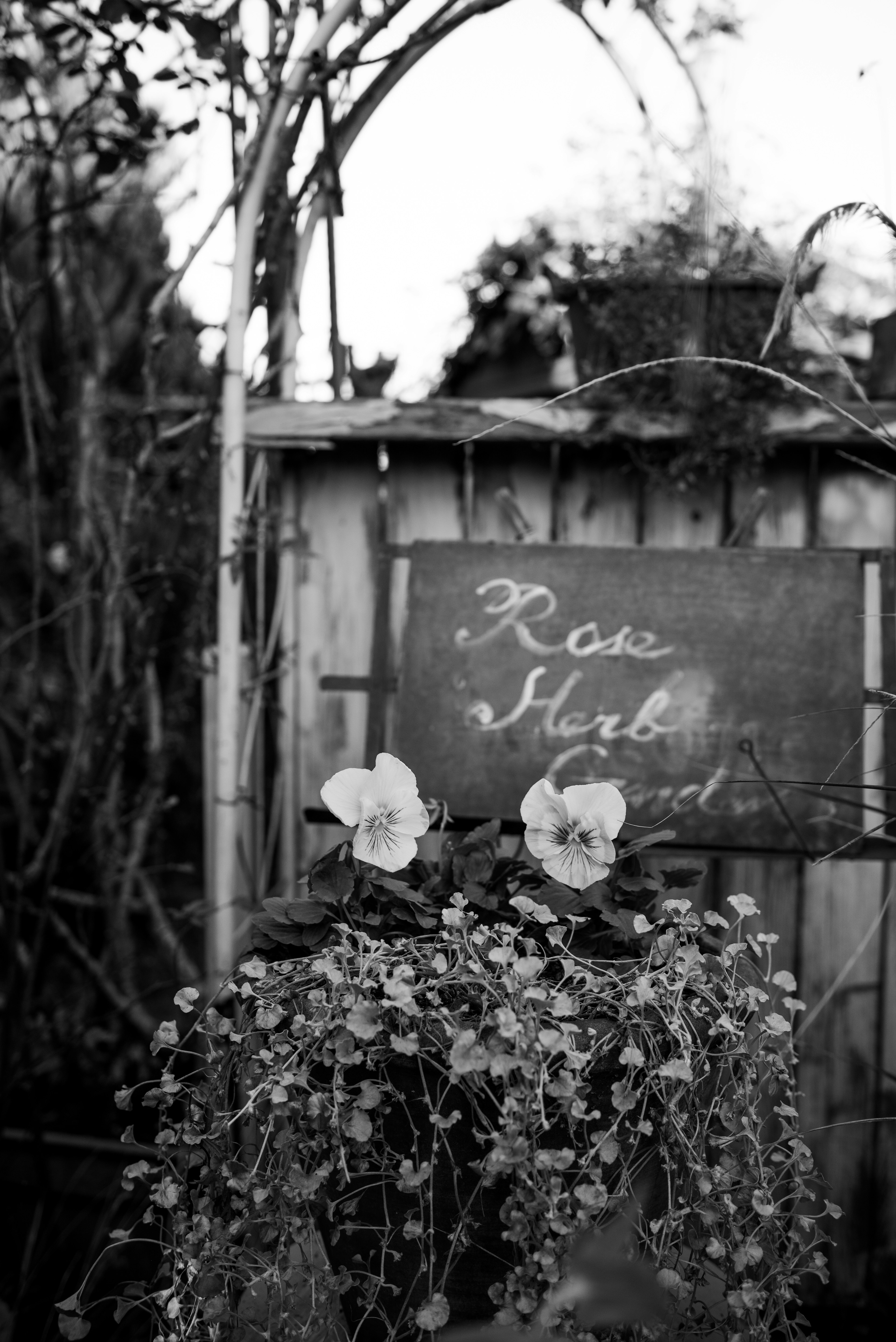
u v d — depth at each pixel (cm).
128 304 255
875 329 166
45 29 173
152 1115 223
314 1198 94
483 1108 96
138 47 165
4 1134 217
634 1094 91
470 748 152
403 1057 95
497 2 154
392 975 96
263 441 163
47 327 248
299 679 171
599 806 106
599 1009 98
